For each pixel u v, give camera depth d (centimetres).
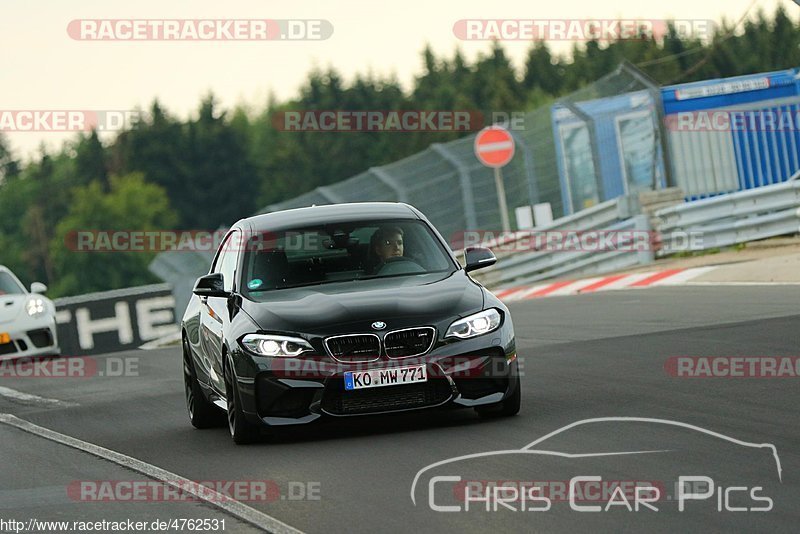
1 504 2452
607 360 3853
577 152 8862
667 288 6119
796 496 1978
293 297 2977
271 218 3319
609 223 7975
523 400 3195
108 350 9075
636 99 8688
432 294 2897
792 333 4009
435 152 9306
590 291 6694
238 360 2852
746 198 7250
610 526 1873
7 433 3569
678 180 8662
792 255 6494
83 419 3784
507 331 2869
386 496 2203
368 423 3031
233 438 2952
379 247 3139
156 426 3503
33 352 6244
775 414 2723
